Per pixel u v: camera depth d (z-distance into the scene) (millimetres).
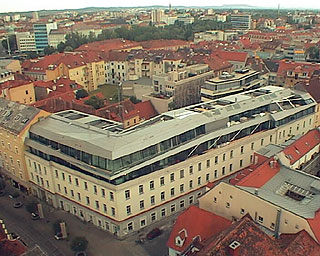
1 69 180000
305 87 126688
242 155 97625
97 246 78500
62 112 102625
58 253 77438
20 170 98438
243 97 107125
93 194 81375
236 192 65188
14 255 56219
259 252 52406
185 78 154750
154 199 82812
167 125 84938
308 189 68062
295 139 94375
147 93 156375
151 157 80000
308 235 56344
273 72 177250
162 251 76188
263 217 62656
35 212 90688
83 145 78625
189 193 89000
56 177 89125
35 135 92250
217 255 50625
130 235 81125
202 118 89812
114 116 122625
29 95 148750
